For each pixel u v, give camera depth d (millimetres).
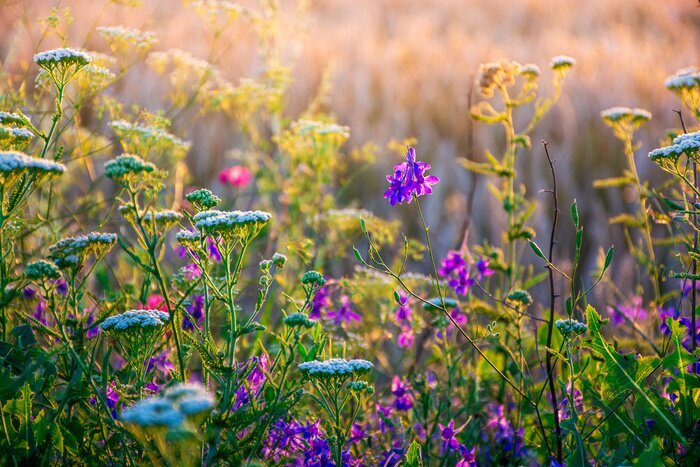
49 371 3029
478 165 4891
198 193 3105
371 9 22984
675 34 21266
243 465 2570
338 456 2963
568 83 13820
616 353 3168
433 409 3998
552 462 2955
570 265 7367
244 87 6219
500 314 4293
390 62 14695
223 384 2807
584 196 11141
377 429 3820
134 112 4594
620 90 13484
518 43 18719
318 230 5996
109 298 3727
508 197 4867
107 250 3080
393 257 6973
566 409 3631
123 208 2723
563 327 3111
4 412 2777
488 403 4297
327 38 16844
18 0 5078
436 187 10320
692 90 3980
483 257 4824
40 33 7770
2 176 2674
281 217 6348
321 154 5781
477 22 21984
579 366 3723
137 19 8672
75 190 6484
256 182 7023
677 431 2844
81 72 3971
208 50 13289
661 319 4188
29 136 3043
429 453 3553
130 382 3219
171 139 4234
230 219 2762
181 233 2949
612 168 11711
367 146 6465
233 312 2840
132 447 2852
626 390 3166
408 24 20922
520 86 12781
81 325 2977
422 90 13516
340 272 6422
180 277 3658
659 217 4117
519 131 12211
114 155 5676
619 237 9523
